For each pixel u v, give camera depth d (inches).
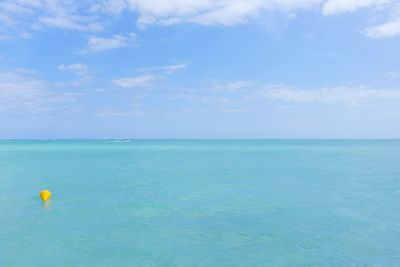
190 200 554.9
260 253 320.5
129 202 541.3
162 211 482.3
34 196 599.2
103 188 678.5
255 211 478.0
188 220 433.1
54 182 764.0
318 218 440.5
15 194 619.8
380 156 1676.9
